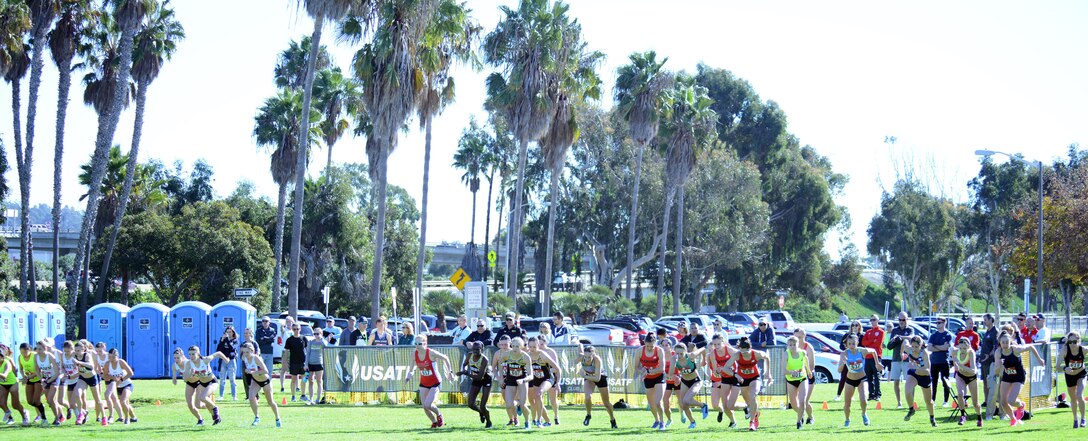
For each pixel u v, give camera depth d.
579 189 64.25
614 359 20.83
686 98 53.66
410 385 21.38
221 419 17.89
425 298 49.00
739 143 79.88
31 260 46.53
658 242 66.06
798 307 81.62
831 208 77.81
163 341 29.56
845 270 85.56
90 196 44.62
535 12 40.88
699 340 19.45
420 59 34.81
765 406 19.97
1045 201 49.41
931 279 74.19
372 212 65.38
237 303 29.62
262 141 50.12
